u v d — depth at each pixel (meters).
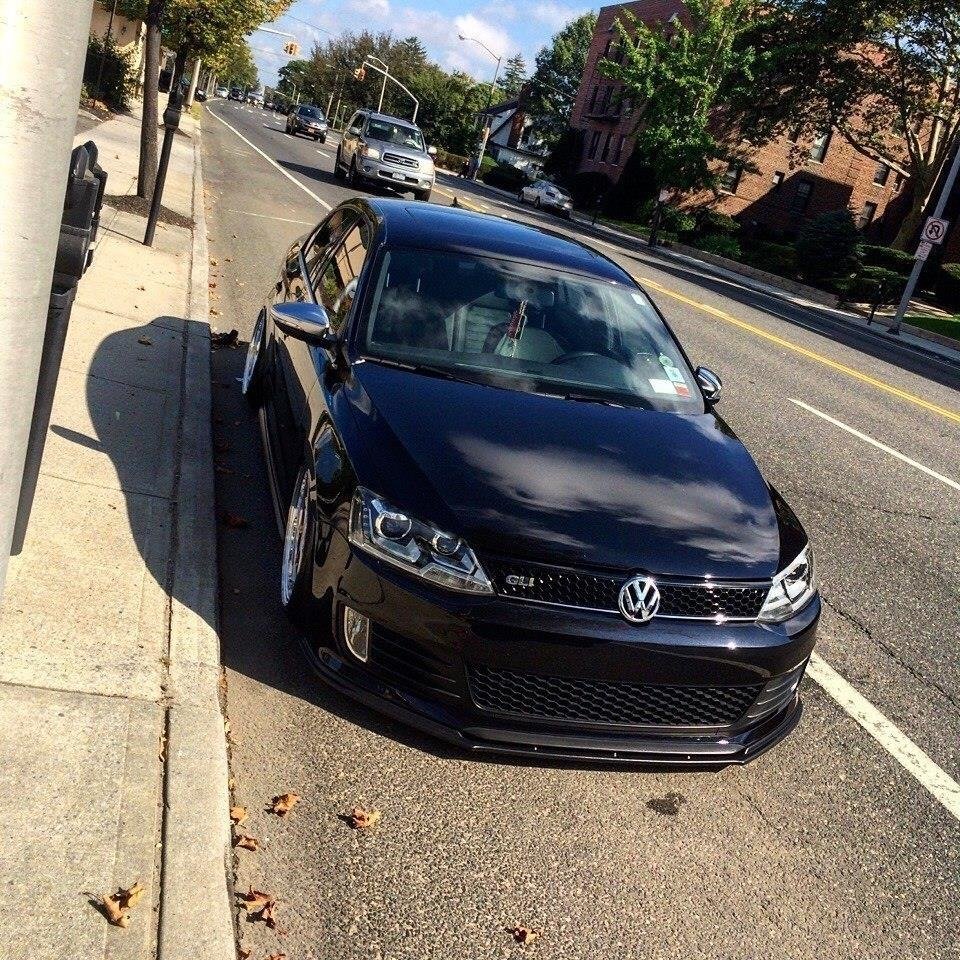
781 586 3.68
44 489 4.72
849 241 38.59
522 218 33.84
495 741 3.42
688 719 3.59
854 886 3.44
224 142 33.19
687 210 51.91
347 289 4.82
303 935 2.78
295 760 3.48
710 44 42.41
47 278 2.84
